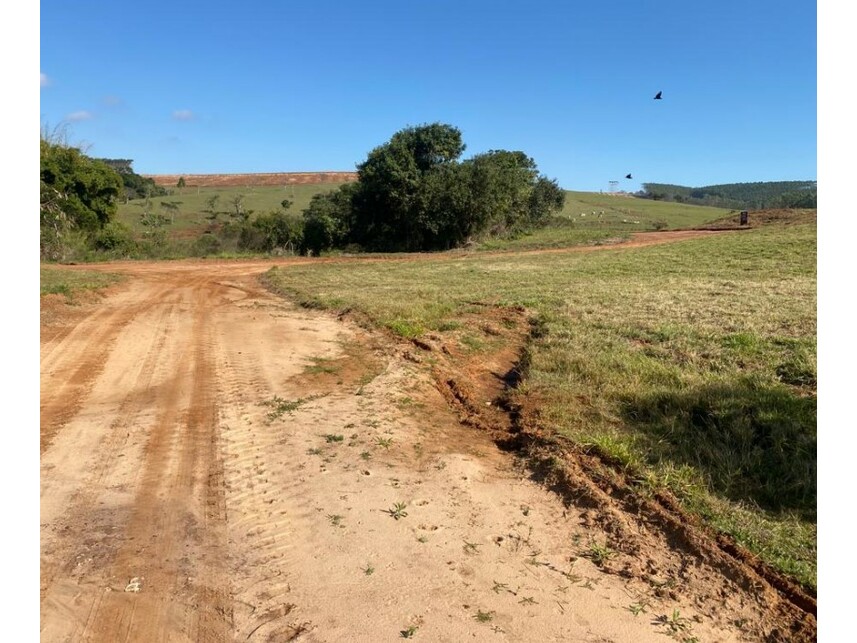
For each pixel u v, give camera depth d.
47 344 8.94
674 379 6.96
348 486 4.48
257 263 25.19
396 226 35.94
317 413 6.02
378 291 14.91
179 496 4.33
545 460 4.91
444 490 4.47
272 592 3.25
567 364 7.79
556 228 49.31
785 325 9.80
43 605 3.13
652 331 9.60
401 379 7.26
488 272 20.16
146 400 6.45
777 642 2.91
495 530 3.93
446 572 3.44
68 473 4.68
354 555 3.60
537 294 14.17
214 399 6.47
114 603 3.15
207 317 11.50
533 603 3.18
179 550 3.65
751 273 17.42
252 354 8.48
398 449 5.20
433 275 19.33
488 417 6.27
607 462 4.81
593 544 3.77
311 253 33.88
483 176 33.97
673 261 21.75
